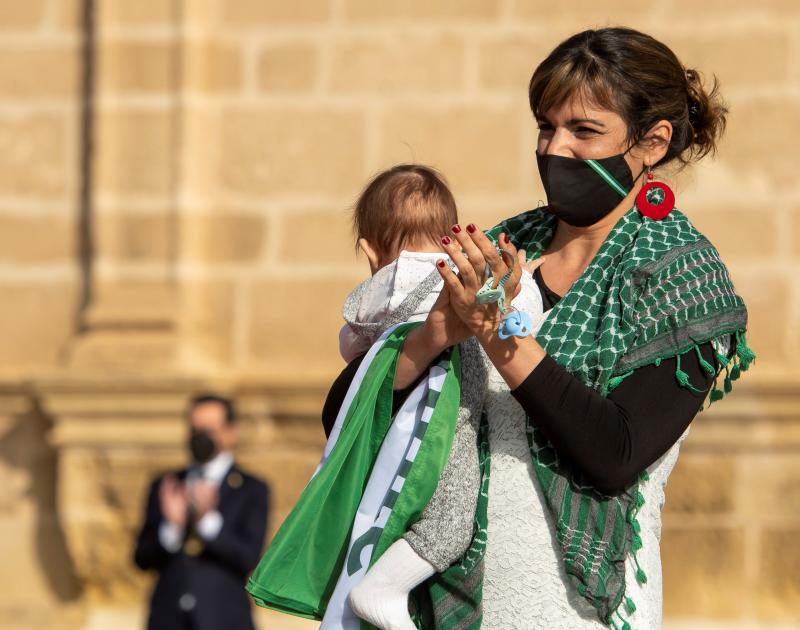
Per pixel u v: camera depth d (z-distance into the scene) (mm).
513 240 8211
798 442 19297
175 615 17078
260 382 20281
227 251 21031
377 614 7160
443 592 7316
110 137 21109
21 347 21484
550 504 7094
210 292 21031
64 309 21406
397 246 8406
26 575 21422
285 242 20938
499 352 6820
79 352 20734
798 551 19578
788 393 19188
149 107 21062
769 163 20031
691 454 19641
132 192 21062
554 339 7242
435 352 7250
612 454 6820
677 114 7719
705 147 8086
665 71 7637
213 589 17156
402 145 20781
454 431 7266
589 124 7535
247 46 21078
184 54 20969
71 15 21594
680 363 7070
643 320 7113
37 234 21547
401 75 20797
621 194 7605
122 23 21156
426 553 7184
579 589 6988
